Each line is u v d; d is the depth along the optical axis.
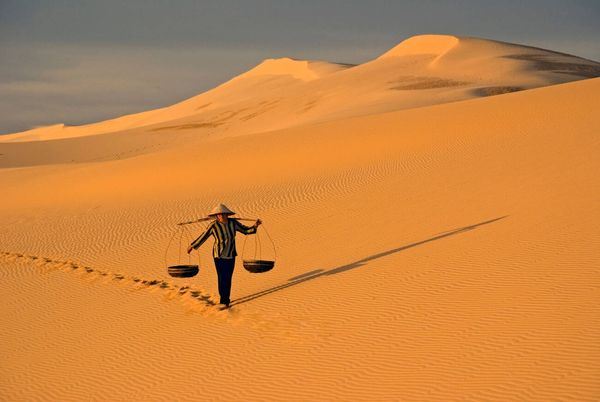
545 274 13.78
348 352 12.25
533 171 24.22
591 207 18.02
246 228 16.23
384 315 13.53
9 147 112.44
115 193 35.50
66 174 46.75
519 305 12.52
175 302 17.22
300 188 29.08
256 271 16.20
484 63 147.12
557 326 11.28
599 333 10.66
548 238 16.06
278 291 16.48
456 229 18.88
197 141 118.56
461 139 33.47
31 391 13.54
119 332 15.85
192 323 15.48
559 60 157.50
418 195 24.36
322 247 20.11
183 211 28.38
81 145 116.88
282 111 131.00
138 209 30.14
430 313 13.12
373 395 10.46
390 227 20.83
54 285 20.59
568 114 34.12
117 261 22.33
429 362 11.12
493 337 11.46
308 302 15.17
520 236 16.72
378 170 30.16
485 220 19.20
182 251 22.47
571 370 9.74
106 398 12.62
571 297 12.35
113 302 18.17
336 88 141.75
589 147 26.14
